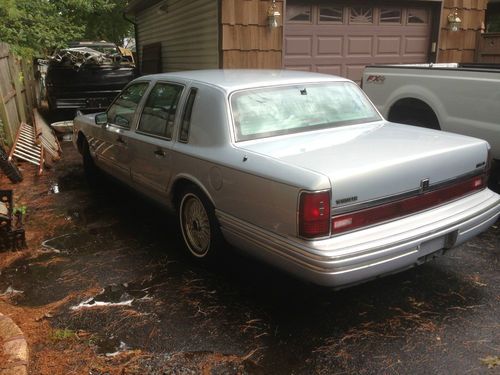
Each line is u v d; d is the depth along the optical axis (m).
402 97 6.19
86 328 3.23
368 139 3.67
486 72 5.14
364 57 9.76
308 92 4.17
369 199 3.01
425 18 10.09
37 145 8.20
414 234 3.08
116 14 23.22
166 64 12.86
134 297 3.63
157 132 4.50
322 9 9.14
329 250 2.84
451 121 5.58
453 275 3.90
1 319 3.11
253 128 3.73
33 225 5.12
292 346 3.02
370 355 2.92
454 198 3.52
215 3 8.66
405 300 3.54
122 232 4.93
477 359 2.86
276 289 3.73
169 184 4.30
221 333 3.16
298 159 3.16
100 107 11.62
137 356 2.94
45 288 3.78
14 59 9.32
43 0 10.41
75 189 6.50
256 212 3.26
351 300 3.55
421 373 2.76
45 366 2.84
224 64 8.66
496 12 15.07
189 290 3.72
